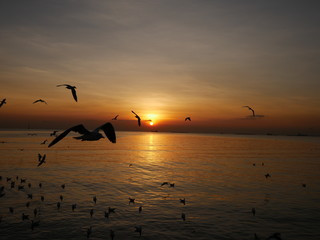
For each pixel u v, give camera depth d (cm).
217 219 2512
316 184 4200
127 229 2238
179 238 2081
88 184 3909
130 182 4112
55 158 7200
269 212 2738
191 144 16462
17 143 12775
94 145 13738
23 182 3878
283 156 8962
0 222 2317
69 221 2384
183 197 3278
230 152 10438
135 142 18100
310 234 2200
